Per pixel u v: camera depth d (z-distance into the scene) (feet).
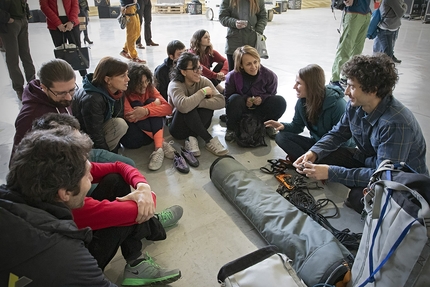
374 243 3.37
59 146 2.74
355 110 5.51
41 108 5.30
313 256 4.35
